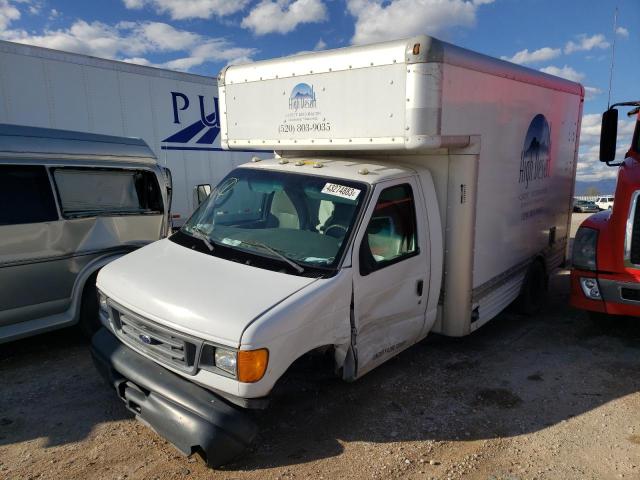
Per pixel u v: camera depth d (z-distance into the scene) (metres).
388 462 3.41
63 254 4.84
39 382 4.42
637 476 3.33
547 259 6.78
